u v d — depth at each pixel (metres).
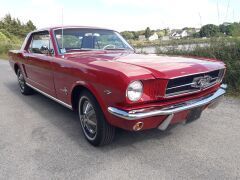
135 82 2.88
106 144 3.64
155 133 4.01
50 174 3.04
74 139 3.94
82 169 3.12
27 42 6.02
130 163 3.21
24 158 3.41
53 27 4.81
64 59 4.12
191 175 2.91
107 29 5.29
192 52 6.92
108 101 3.12
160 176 2.91
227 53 6.48
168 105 3.13
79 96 3.85
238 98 5.62
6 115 5.12
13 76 9.74
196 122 4.39
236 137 3.80
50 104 5.77
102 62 3.46
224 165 3.09
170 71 3.07
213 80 3.72
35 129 4.37
